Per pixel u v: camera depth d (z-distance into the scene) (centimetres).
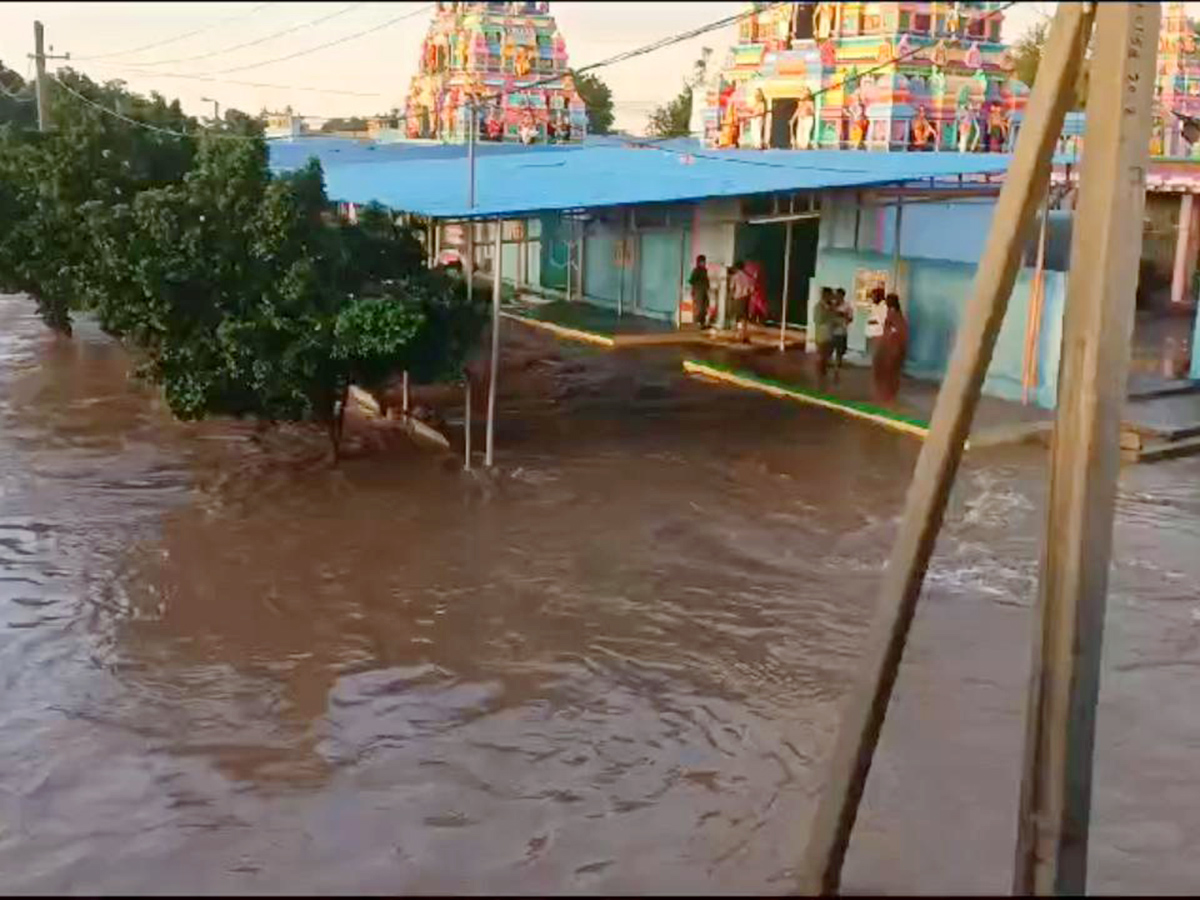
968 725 860
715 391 1978
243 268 1381
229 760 805
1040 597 493
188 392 1387
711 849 712
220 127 2009
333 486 1422
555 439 1658
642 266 2694
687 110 4603
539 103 3597
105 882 670
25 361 2203
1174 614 1070
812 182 1788
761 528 1291
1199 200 2778
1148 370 2034
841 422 1769
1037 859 494
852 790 507
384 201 1742
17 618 1026
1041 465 1539
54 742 823
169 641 986
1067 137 2073
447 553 1201
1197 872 696
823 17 2795
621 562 1184
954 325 1955
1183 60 3109
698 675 941
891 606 498
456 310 1455
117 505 1341
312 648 977
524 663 956
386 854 702
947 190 1961
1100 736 850
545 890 666
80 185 1712
